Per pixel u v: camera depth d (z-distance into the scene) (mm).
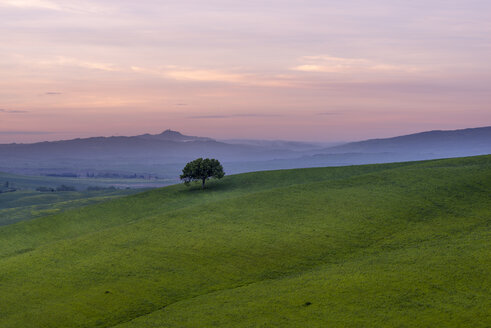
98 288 47625
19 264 57656
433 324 33781
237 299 42438
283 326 35812
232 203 82625
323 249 56062
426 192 79500
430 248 51281
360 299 39219
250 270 50969
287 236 61406
